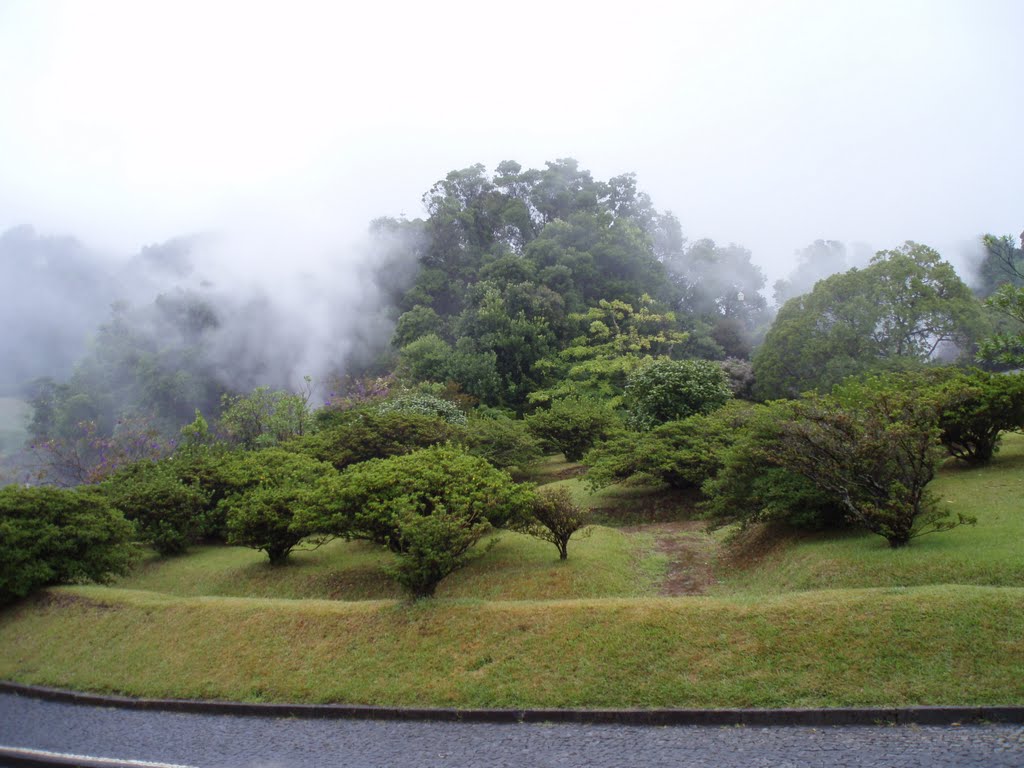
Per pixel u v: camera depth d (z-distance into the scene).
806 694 6.29
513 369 36.94
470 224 55.50
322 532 12.41
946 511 9.74
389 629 8.27
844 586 8.88
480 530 9.64
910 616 6.84
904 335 27.89
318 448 19.08
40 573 10.65
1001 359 13.30
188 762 6.38
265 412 26.14
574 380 36.00
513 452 20.47
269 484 15.80
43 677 8.75
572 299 42.97
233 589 12.76
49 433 46.28
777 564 10.63
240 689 7.76
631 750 5.89
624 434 17.92
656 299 46.22
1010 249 13.31
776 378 29.86
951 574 8.29
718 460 14.38
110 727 7.37
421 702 7.10
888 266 28.83
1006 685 5.94
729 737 5.95
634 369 32.72
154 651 8.72
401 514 10.12
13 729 7.53
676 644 7.18
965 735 5.54
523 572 11.50
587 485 18.50
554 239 48.12
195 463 17.33
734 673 6.68
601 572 11.36
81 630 9.50
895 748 5.46
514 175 60.09
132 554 12.25
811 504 10.99
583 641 7.47
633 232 50.59
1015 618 6.55
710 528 12.58
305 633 8.49
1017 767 5.00
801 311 30.36
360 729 6.84
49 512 11.29
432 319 44.09
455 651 7.71
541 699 6.83
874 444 9.39
